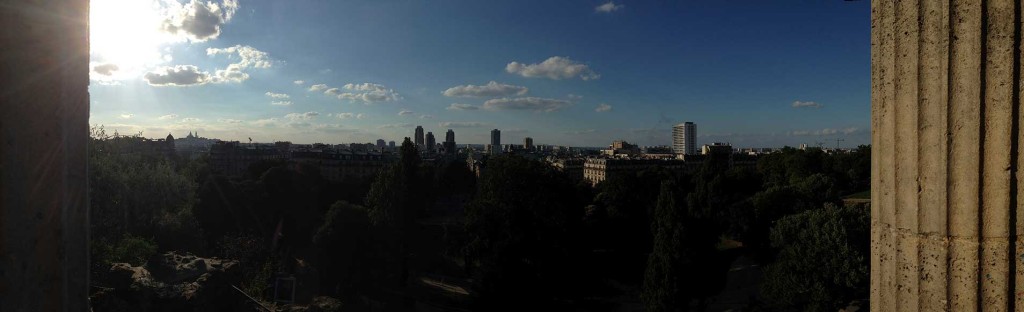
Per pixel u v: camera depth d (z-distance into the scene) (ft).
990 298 17.22
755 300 139.23
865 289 119.03
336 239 154.71
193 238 130.72
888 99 19.38
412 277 176.65
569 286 151.12
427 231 236.22
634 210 224.94
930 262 18.22
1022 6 16.48
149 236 117.60
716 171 233.76
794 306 128.67
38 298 11.96
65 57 12.67
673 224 118.32
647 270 122.83
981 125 16.88
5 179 11.16
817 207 192.75
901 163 18.98
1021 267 16.85
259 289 109.60
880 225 20.33
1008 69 16.52
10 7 11.23
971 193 17.17
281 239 214.28
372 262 160.76
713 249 129.49
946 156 17.52
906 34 18.47
